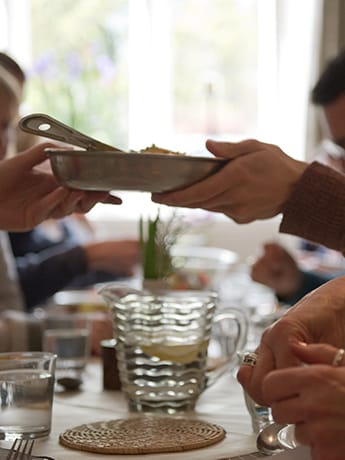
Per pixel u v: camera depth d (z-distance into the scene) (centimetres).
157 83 490
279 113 491
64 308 230
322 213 128
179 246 311
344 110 244
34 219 139
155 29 488
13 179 137
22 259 274
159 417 117
